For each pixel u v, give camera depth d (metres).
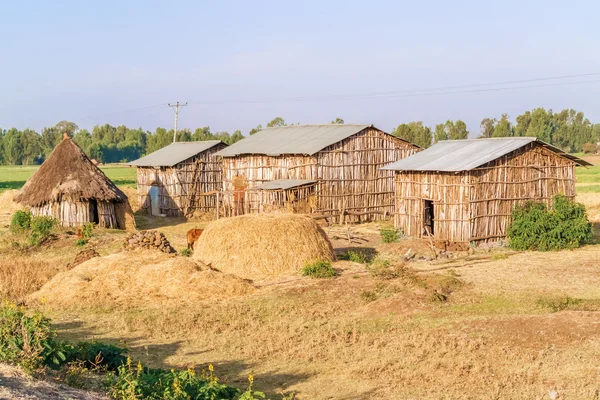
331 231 42.62
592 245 33.94
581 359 16.56
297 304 23.08
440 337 18.80
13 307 15.70
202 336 19.84
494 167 35.38
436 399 14.63
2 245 36.91
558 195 35.03
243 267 28.14
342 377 16.31
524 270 27.33
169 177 56.06
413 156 40.41
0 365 13.27
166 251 31.56
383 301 22.56
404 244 35.72
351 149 47.78
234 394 13.97
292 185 44.75
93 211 45.50
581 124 166.00
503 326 19.09
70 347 15.30
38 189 44.81
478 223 34.97
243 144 53.78
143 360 17.53
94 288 24.80
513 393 14.77
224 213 52.41
